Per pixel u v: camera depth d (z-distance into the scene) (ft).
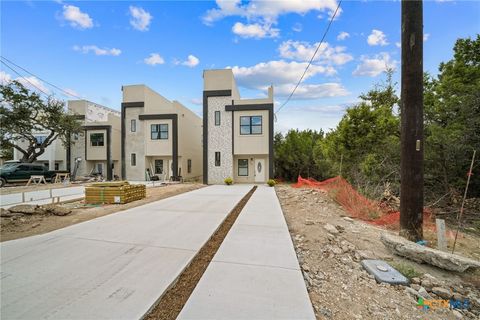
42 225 17.44
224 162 54.70
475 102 24.66
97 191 27.17
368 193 26.43
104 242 13.39
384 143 31.89
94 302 7.64
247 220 18.28
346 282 9.57
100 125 68.39
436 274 10.71
